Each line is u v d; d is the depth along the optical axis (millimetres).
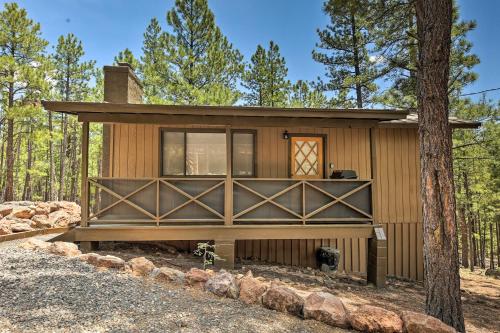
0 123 14555
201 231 5828
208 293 3680
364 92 14562
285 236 5977
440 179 4152
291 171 7449
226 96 13234
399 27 7645
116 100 7277
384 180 7754
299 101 17297
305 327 3051
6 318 2570
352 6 6469
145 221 5789
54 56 19547
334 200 6188
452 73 10477
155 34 16172
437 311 4035
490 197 14750
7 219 6953
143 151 7133
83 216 5648
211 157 7199
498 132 11953
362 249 7691
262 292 3594
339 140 7691
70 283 3400
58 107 5410
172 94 13617
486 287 8094
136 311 2945
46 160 21656
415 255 7719
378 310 3223
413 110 9195
